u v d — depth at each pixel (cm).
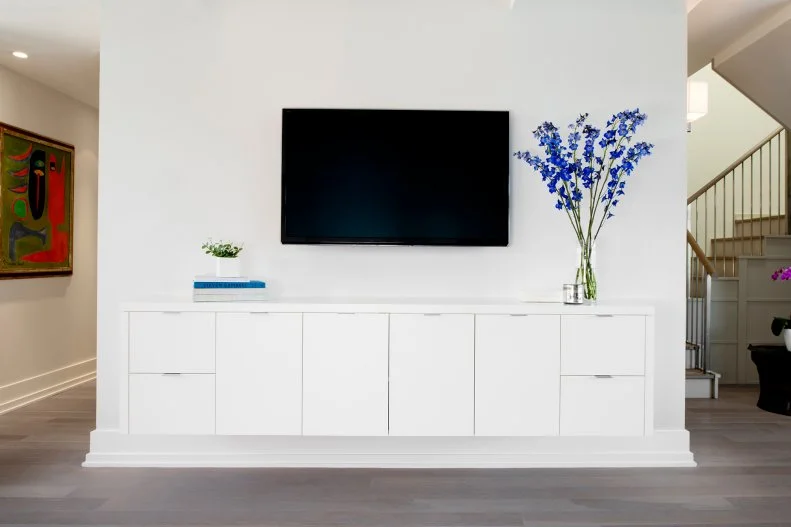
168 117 281
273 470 267
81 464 272
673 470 268
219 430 250
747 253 503
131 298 280
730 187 596
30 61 360
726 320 475
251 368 251
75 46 333
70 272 443
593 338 253
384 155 281
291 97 284
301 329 251
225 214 283
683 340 285
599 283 286
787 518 216
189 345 250
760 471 266
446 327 251
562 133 286
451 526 209
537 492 241
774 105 407
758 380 474
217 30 282
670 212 286
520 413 252
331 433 250
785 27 331
